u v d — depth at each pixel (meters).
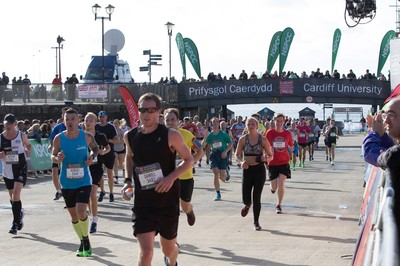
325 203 14.41
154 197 5.97
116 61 45.50
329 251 8.98
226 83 41.09
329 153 30.44
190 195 9.56
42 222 12.08
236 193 16.72
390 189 3.83
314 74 41.88
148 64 42.19
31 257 8.80
